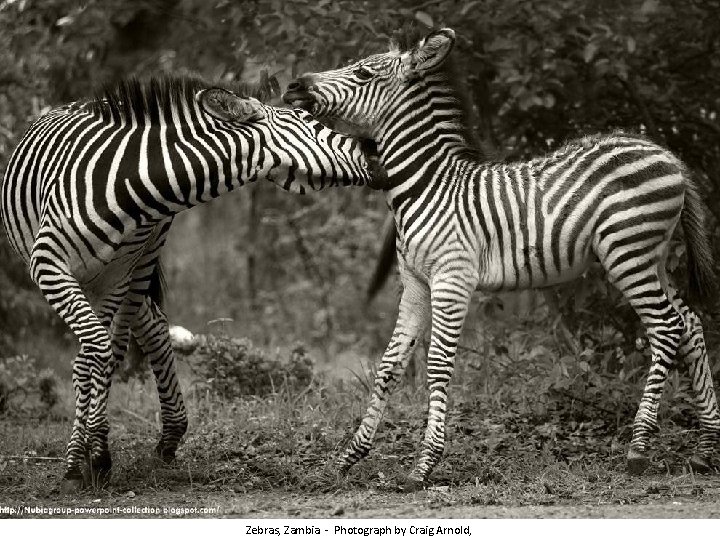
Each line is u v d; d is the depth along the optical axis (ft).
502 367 43.55
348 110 34.50
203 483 34.09
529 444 36.73
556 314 42.88
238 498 31.91
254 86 35.12
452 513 28.73
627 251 33.45
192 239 96.63
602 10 45.01
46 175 33.01
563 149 34.73
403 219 33.91
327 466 34.24
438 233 33.14
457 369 45.39
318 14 43.32
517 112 48.67
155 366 36.68
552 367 40.45
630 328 42.39
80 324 31.65
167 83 32.99
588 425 38.45
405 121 34.09
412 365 46.60
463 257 33.12
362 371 47.91
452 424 39.09
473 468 34.27
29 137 35.04
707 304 36.83
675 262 37.78
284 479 33.81
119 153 32.30
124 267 34.06
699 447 35.35
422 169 33.78
